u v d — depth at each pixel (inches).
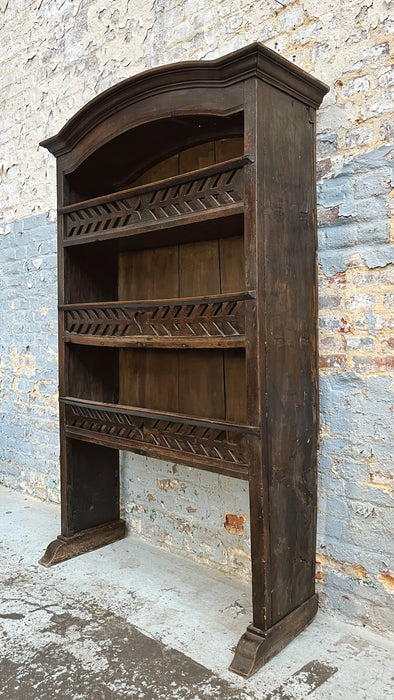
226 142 81.7
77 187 94.0
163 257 91.6
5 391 136.5
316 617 74.5
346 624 72.7
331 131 72.3
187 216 71.0
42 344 124.2
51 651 67.6
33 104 125.7
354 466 71.8
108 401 99.3
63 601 79.7
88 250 95.9
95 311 86.7
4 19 134.2
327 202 72.8
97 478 100.1
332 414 73.5
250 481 65.2
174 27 94.3
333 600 74.1
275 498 66.2
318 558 75.5
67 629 72.4
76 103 115.0
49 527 109.2
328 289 73.2
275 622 66.6
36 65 124.7
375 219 68.9
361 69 69.7
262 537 64.7
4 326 136.1
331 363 73.4
